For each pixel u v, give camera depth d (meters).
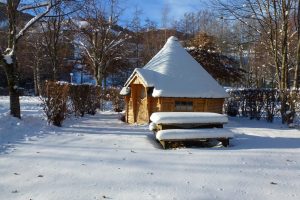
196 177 5.66
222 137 8.34
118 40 32.16
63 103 12.50
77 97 16.81
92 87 19.64
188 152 7.60
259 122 15.07
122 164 6.49
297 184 5.33
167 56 15.13
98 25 29.88
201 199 4.68
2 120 10.78
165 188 5.10
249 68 46.88
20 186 5.21
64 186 5.20
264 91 15.80
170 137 8.08
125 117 15.91
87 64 35.78
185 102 13.90
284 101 14.52
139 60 42.75
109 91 24.72
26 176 5.71
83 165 6.43
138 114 15.00
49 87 12.12
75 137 9.76
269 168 6.22
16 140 8.99
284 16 16.50
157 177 5.65
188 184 5.29
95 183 5.33
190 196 4.78
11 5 12.51
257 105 16.23
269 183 5.37
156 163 6.57
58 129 11.41
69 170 6.08
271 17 17.45
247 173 5.89
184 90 13.68
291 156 7.17
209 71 20.11
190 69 14.70
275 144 8.68
